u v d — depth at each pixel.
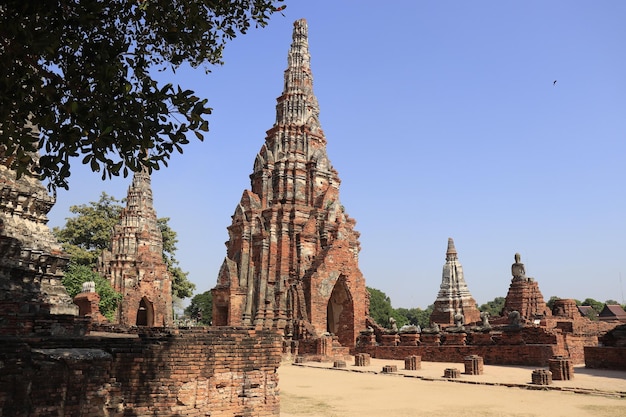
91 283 28.36
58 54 8.44
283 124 52.38
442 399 18.77
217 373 12.79
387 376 27.53
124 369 11.58
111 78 7.82
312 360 37.06
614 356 27.98
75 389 10.38
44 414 9.91
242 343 13.31
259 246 46.38
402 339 41.03
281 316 42.16
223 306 44.28
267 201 49.69
